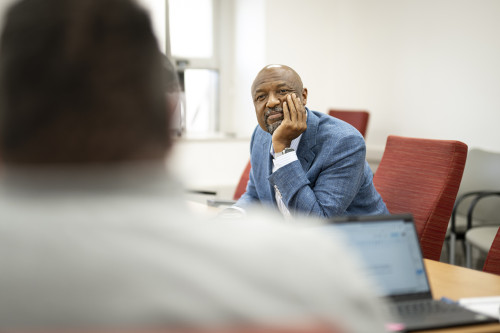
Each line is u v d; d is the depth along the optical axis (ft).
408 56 16.55
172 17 17.17
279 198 7.38
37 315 1.25
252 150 8.00
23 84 1.43
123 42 1.48
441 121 15.75
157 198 1.41
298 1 17.69
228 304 1.29
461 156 7.98
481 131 14.74
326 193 6.87
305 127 6.93
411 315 4.14
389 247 4.50
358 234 4.45
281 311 1.31
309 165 7.18
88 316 1.25
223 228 1.43
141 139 1.49
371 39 17.57
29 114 1.42
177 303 1.27
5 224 1.31
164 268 1.30
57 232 1.31
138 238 1.33
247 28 17.74
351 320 1.38
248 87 17.81
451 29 15.38
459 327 4.02
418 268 4.55
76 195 1.36
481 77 14.67
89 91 1.44
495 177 12.98
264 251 1.39
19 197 1.35
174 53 17.35
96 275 1.28
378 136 17.54
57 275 1.27
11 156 1.45
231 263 1.35
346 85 18.34
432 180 8.04
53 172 1.38
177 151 1.57
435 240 7.84
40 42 1.43
